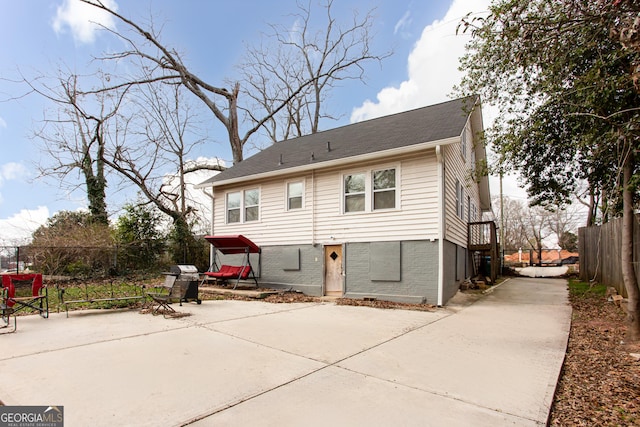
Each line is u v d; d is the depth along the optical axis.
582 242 15.92
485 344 5.43
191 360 4.54
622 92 4.95
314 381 3.83
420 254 9.88
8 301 6.98
